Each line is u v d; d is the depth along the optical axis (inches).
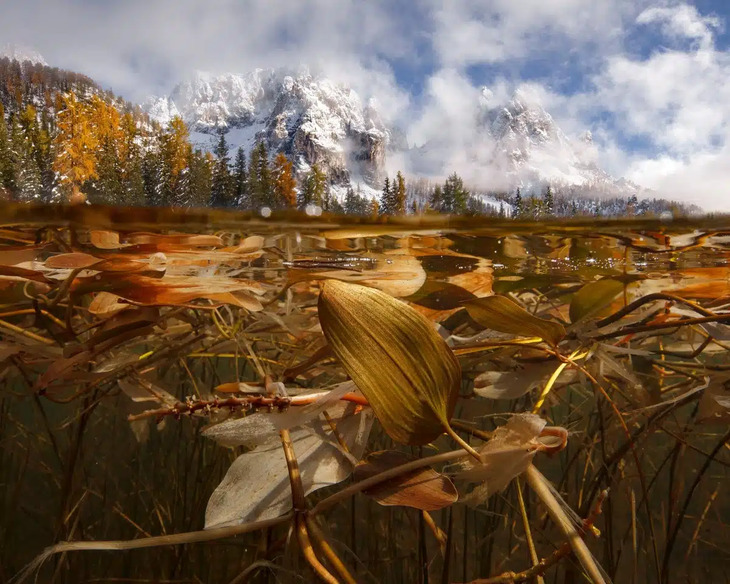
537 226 64.1
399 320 16.8
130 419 20.5
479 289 88.0
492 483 18.9
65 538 49.6
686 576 65.2
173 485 68.4
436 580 50.4
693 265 85.2
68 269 34.3
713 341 42.9
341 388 21.9
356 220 59.4
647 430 37.5
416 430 16.9
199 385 44.9
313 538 17.4
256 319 44.6
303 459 21.4
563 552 17.4
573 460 48.7
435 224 61.7
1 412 66.3
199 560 57.6
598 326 35.3
